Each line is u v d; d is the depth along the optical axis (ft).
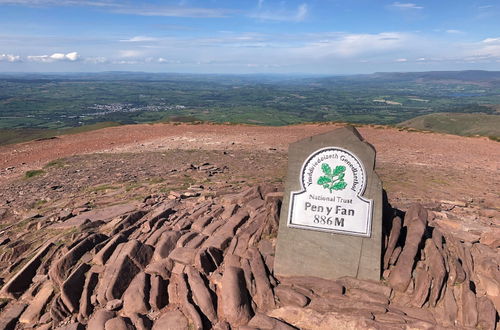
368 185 6.47
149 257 7.39
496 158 20.90
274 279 6.63
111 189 13.57
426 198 11.74
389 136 29.22
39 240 9.00
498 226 8.93
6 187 15.43
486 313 5.57
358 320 5.41
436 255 6.53
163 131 31.81
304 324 5.61
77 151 24.64
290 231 6.81
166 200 11.34
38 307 6.45
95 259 7.39
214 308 5.96
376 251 6.43
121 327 5.64
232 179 14.02
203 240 7.75
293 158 6.76
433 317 5.65
